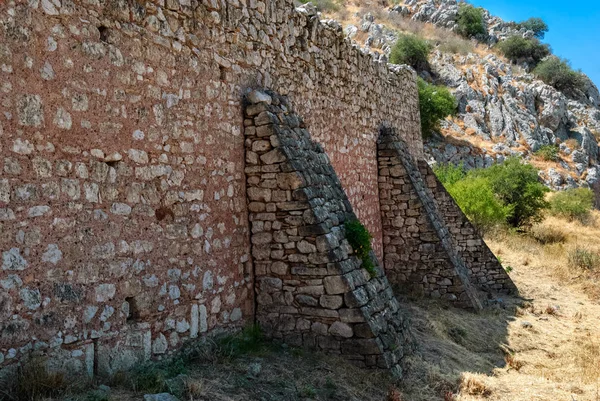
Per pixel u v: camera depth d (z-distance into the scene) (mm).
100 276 5203
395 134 13609
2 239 4363
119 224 5449
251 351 6754
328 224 7270
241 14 7613
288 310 7188
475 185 22250
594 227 28875
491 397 7062
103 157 5305
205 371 5914
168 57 6195
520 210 25703
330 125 10469
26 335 4512
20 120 4531
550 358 9500
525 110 42812
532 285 15289
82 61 5109
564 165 40438
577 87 52094
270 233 7328
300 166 7402
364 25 46500
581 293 14961
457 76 41969
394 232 12930
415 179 13242
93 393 4695
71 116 4977
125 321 5473
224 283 6918
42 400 4312
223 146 7074
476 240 14844
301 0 47344
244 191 7441
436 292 12383
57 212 4816
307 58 9578
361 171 12031
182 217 6301
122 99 5547
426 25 53219
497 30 58938
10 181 4441
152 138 5918
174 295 6113
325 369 6574
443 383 7164
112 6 5457
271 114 7508
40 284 4645
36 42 4684
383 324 7180
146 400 4758
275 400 5590
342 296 6902
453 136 37250
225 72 7211
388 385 6559
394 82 14617
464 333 10164
